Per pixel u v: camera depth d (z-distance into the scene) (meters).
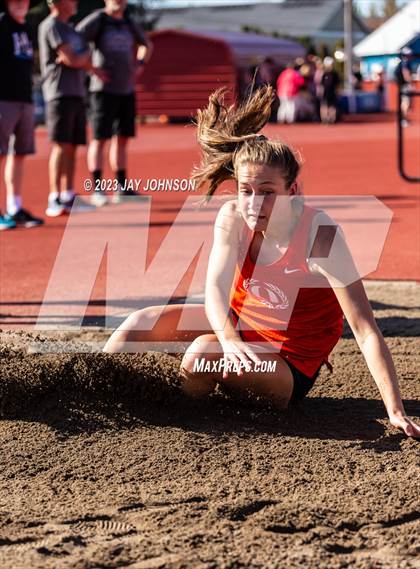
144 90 50.25
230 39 49.03
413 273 10.16
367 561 3.99
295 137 33.97
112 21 15.11
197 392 5.81
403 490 4.76
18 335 6.84
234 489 4.77
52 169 14.97
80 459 5.16
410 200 15.77
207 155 5.68
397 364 6.87
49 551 4.05
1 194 18.70
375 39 36.81
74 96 14.61
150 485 4.85
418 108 50.75
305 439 5.45
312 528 4.32
